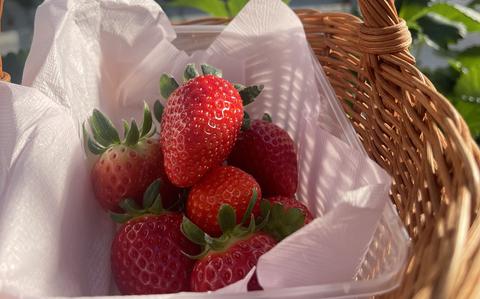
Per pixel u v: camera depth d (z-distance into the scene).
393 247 0.23
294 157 0.31
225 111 0.26
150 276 0.27
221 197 0.26
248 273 0.22
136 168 0.28
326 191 0.30
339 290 0.21
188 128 0.26
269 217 0.26
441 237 0.21
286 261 0.22
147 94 0.34
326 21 0.36
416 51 0.64
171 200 0.29
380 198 0.23
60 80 0.29
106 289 0.30
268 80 0.34
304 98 0.32
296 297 0.21
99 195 0.29
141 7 0.33
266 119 0.32
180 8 0.92
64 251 0.27
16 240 0.23
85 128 0.30
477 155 0.26
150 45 0.33
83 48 0.31
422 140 0.28
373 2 0.30
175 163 0.26
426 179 0.26
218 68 0.34
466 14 0.54
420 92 0.28
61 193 0.27
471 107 0.54
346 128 0.29
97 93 0.32
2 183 0.25
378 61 0.31
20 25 0.91
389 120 0.30
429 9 0.54
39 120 0.27
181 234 0.27
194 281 0.25
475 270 0.21
